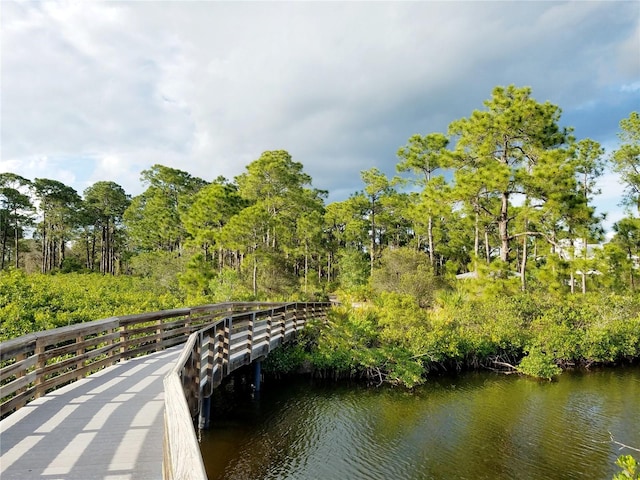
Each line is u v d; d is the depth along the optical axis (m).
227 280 24.25
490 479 9.02
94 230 56.25
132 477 3.42
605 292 23.34
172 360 8.60
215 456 9.47
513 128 21.55
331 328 18.02
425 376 17.05
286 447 10.12
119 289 24.42
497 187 20.20
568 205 19.25
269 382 15.52
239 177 41.97
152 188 46.53
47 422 4.75
